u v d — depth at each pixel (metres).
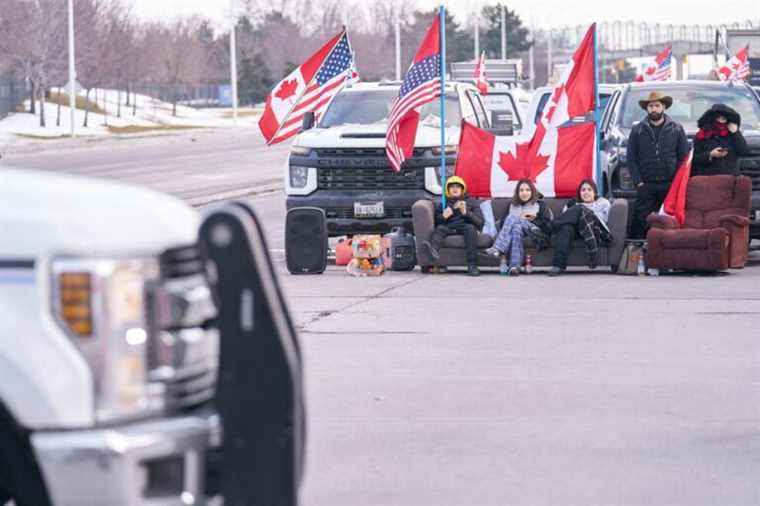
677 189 47.97
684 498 20.39
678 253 47.00
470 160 50.75
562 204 50.16
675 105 55.59
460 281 46.81
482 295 42.88
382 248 49.47
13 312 12.39
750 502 20.17
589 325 36.59
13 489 13.63
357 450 23.36
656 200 49.56
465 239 48.53
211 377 13.69
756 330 35.56
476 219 48.88
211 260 13.29
